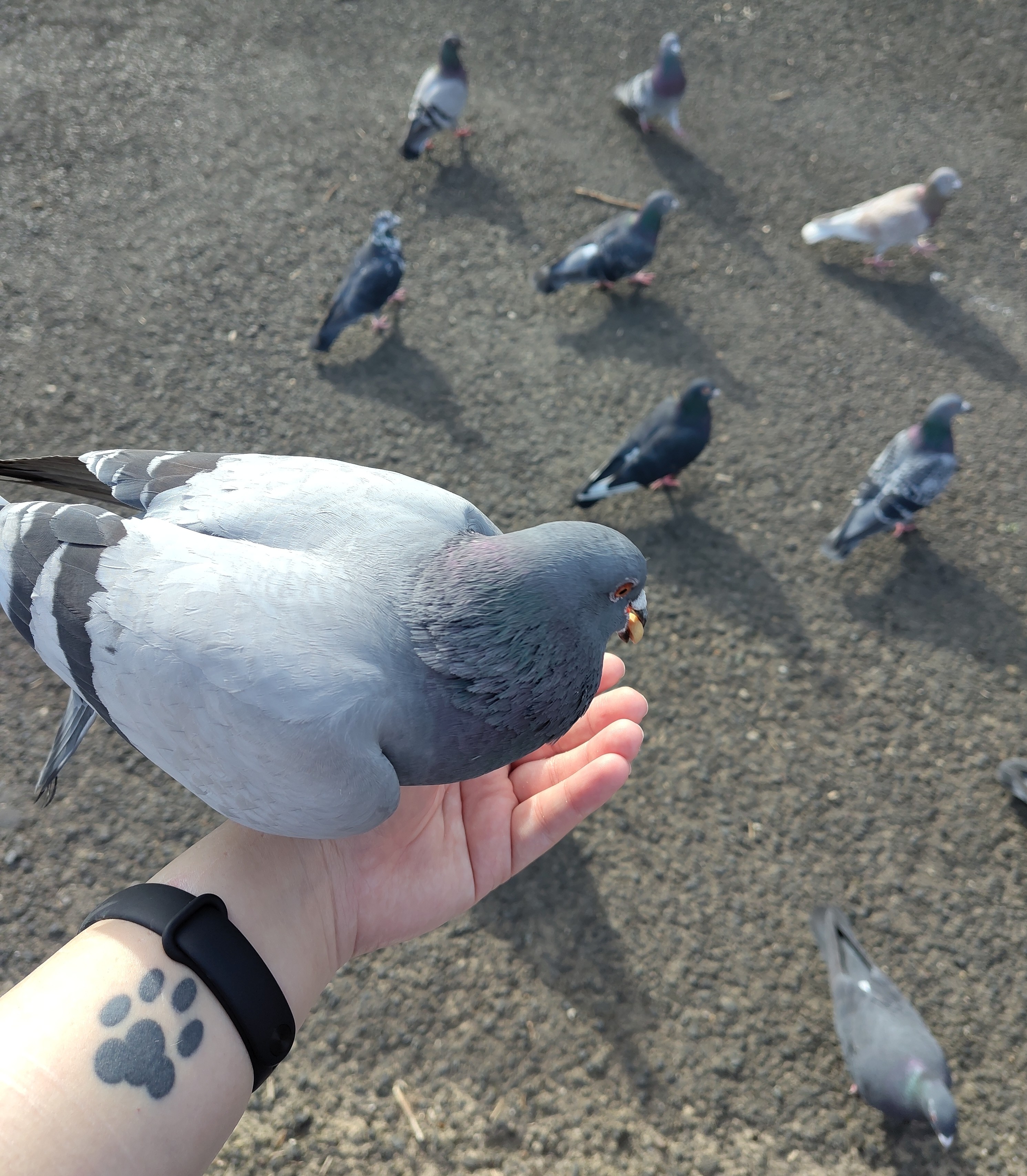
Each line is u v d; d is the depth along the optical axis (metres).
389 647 0.88
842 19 2.66
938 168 2.34
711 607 1.64
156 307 1.86
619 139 2.32
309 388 1.80
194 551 0.90
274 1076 1.22
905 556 1.73
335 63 2.34
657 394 1.88
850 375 1.96
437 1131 1.21
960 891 1.42
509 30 2.49
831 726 1.54
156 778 1.40
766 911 1.39
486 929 1.34
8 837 1.33
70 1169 0.61
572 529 0.92
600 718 1.09
